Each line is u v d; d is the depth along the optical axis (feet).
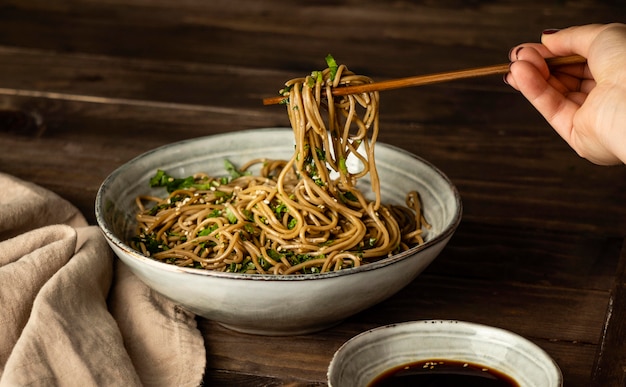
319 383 2.88
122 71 4.37
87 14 4.97
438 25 4.89
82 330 2.85
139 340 2.97
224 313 2.85
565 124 2.90
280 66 4.46
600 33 2.83
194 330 2.98
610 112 2.72
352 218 3.08
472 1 5.14
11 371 2.72
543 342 3.00
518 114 4.09
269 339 2.99
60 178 3.65
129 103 4.12
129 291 3.07
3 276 2.91
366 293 2.81
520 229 3.42
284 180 3.23
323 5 5.12
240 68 4.43
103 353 2.81
